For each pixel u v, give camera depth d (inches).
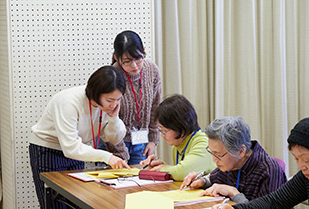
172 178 85.1
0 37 130.4
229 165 72.4
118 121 99.8
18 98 119.3
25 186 121.3
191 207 64.4
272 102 169.2
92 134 99.0
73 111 92.9
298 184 64.2
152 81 115.7
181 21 150.6
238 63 162.2
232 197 70.1
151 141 121.0
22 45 118.9
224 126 71.1
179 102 84.4
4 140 130.0
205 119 158.1
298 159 55.3
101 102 91.2
